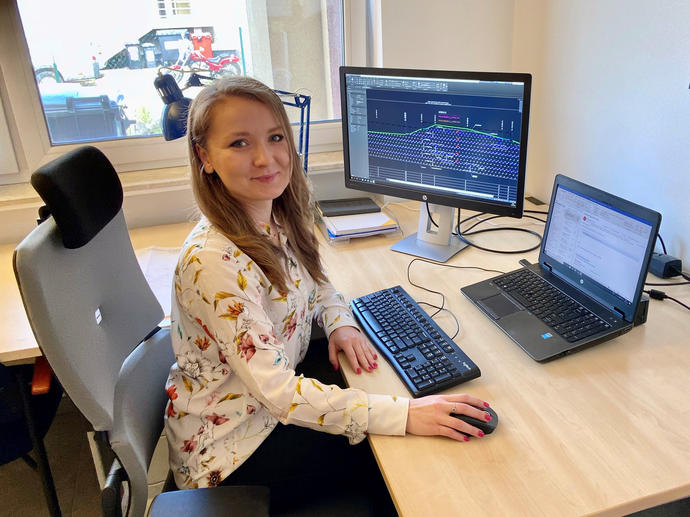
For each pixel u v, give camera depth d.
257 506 0.89
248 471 1.15
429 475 0.89
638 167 1.52
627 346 1.16
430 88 1.47
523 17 1.89
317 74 2.06
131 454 1.03
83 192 0.99
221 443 1.10
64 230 0.94
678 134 1.39
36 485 1.86
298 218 1.25
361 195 2.07
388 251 1.65
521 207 1.45
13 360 1.35
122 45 1.85
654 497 0.83
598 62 1.60
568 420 0.97
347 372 1.16
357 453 1.20
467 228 1.76
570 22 1.68
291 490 1.12
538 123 1.92
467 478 0.87
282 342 1.17
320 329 1.65
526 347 1.14
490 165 1.46
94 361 1.02
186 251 1.04
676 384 1.04
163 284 1.53
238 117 1.03
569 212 1.32
